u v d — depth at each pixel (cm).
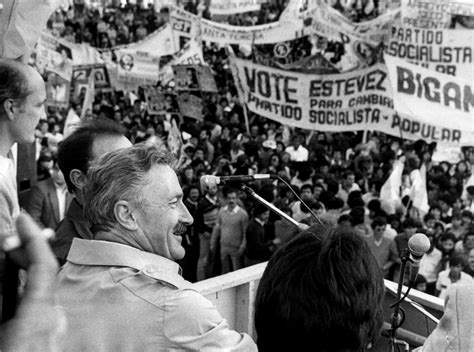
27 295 67
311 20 823
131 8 1262
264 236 739
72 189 239
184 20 907
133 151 158
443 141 753
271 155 919
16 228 70
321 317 117
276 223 750
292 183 869
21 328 66
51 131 962
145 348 141
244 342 145
